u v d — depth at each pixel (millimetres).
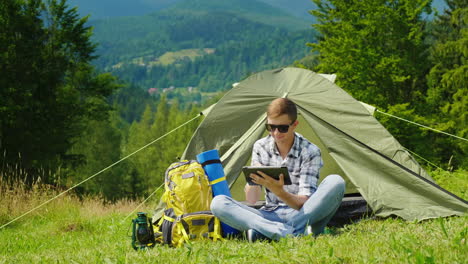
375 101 22344
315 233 3768
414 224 4605
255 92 6180
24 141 21516
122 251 3900
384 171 5379
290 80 6223
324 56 23734
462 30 22781
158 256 3248
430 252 2523
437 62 25000
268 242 3584
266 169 3414
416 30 21547
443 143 22281
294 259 2674
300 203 3627
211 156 4219
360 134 5770
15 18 21984
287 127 3768
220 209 3693
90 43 24531
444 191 5117
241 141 5957
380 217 5164
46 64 23359
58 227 7629
